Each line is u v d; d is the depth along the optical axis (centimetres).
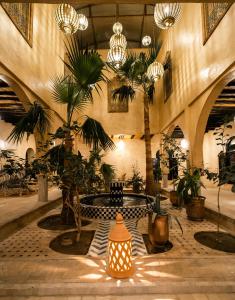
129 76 856
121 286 219
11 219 415
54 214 542
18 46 545
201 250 313
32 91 639
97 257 286
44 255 297
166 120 1074
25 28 609
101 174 583
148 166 805
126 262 233
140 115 1301
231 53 444
